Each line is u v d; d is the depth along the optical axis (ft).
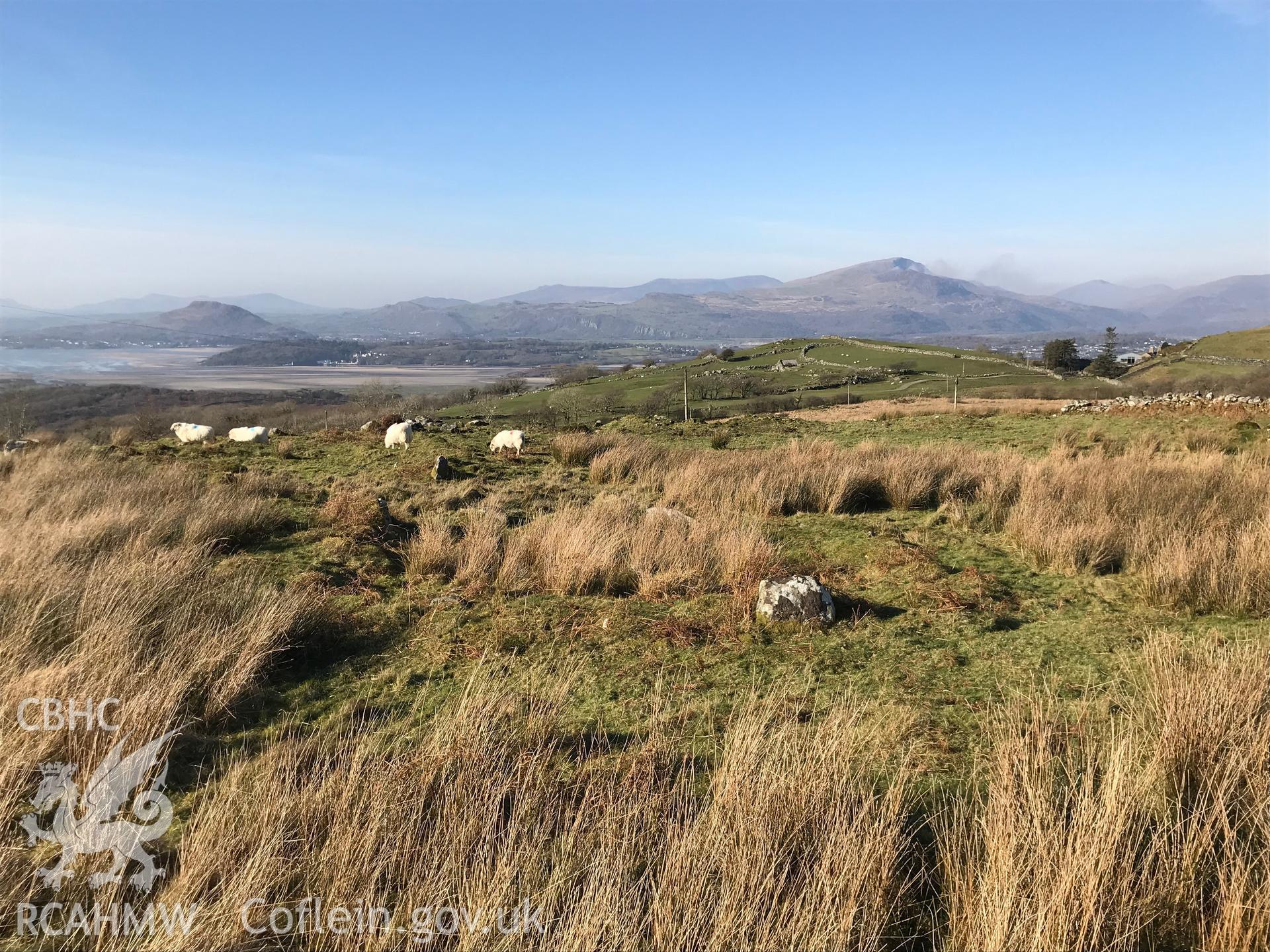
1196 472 31.96
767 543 25.91
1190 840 9.29
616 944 8.24
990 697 14.74
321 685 16.30
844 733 12.42
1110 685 14.85
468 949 8.21
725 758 11.66
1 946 8.41
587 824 10.59
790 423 71.97
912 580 22.50
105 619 16.19
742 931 8.21
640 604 21.45
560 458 46.78
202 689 14.94
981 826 10.15
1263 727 11.14
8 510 27.94
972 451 43.65
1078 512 27.66
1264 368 238.07
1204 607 19.12
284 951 8.55
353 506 30.25
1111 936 8.38
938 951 8.62
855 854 9.29
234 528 27.53
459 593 22.18
